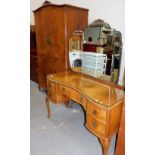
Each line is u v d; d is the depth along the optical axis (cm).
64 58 258
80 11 244
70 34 245
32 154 184
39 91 361
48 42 282
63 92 214
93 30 221
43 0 359
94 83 209
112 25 216
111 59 209
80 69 249
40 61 322
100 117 155
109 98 165
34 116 262
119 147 164
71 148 194
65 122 246
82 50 241
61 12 237
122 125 156
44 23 278
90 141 206
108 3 215
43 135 216
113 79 210
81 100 185
